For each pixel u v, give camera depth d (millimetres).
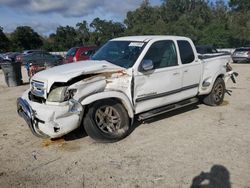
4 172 4688
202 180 4246
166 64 6480
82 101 5184
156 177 4359
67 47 76125
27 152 5379
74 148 5438
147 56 6105
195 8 77562
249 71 17469
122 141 5691
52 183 4312
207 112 7566
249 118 7035
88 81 5281
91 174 4508
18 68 13781
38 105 5234
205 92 7656
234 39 50281
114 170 4598
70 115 5141
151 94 6172
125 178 4355
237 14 67750
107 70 5566
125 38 6871
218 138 5770
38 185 4281
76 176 4469
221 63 8023
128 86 5742
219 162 4770
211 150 5219
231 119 6969
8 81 13688
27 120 5457
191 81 7109
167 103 6613
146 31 66312
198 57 7453
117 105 5637
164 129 6312
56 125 5066
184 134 6008
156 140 5715
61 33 77250
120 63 6039
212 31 55156
